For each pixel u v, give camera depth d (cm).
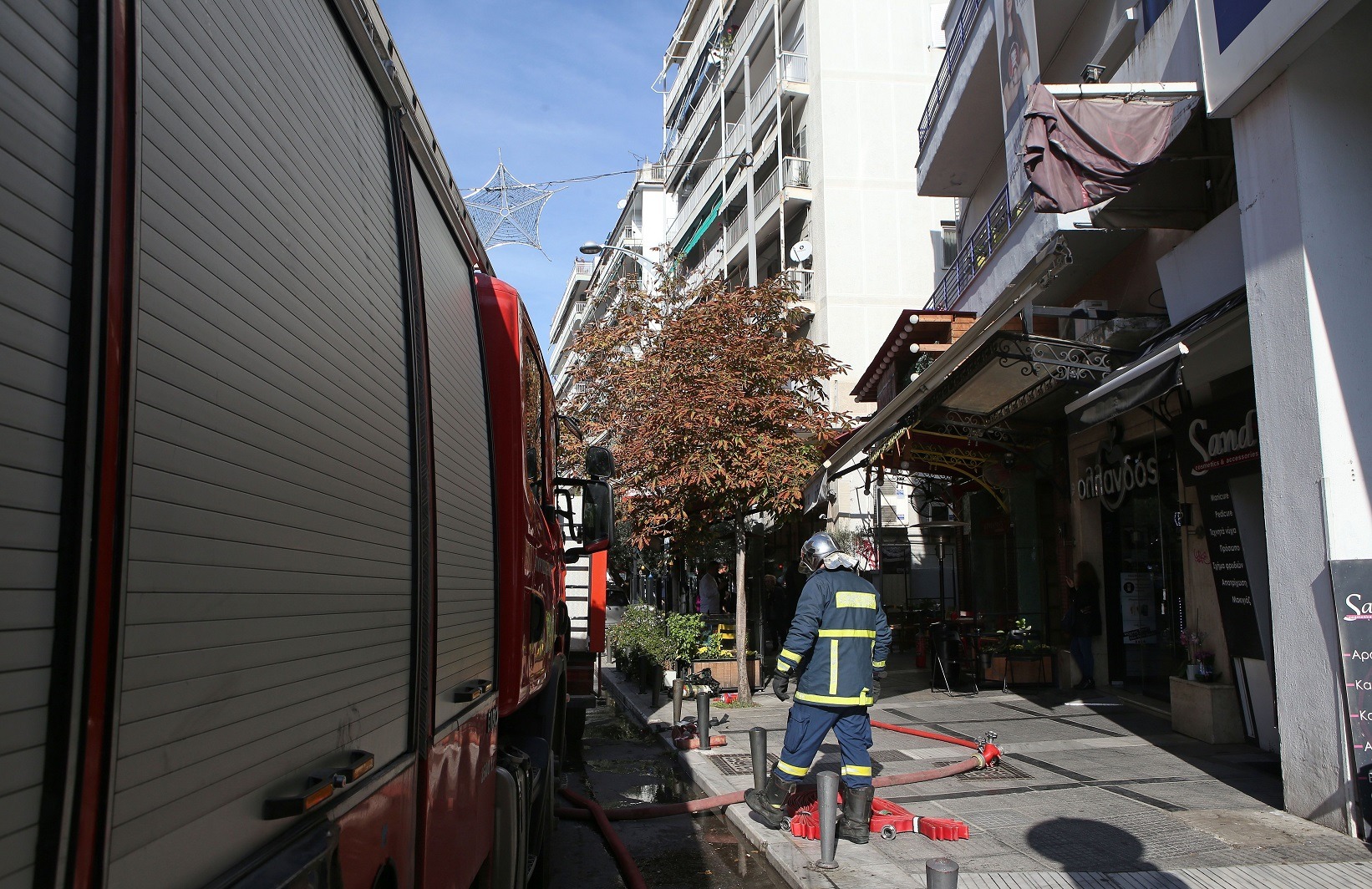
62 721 118
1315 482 631
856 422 1513
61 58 126
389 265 283
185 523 146
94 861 121
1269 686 902
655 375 1312
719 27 3612
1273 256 668
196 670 148
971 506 2028
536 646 521
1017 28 1255
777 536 2812
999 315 799
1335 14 597
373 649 238
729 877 613
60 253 123
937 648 1458
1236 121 711
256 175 183
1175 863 574
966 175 1930
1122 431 1241
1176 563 1144
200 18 162
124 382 131
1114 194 806
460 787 332
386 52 277
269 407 180
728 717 1210
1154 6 1096
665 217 5122
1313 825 638
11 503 111
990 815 703
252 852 167
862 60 2836
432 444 308
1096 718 1145
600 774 970
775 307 1348
